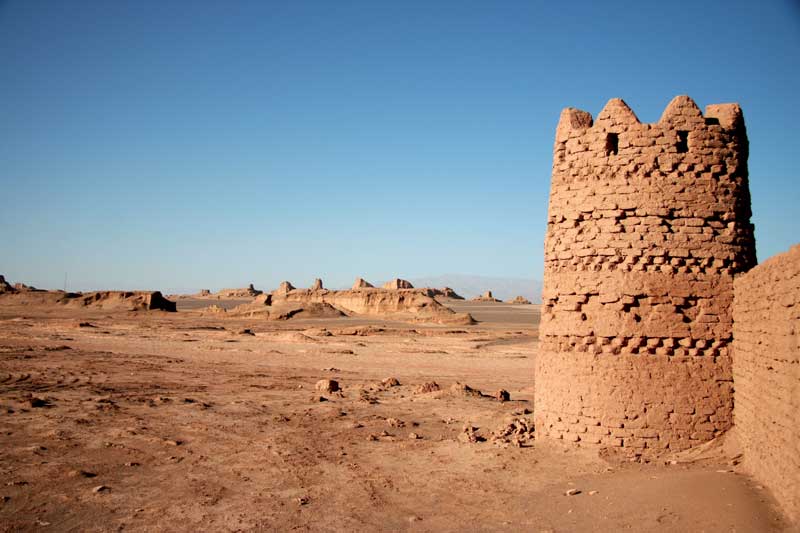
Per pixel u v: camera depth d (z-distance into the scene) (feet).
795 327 27.20
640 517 29.86
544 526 30.99
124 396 77.41
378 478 42.42
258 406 72.43
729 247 39.86
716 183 40.32
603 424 39.75
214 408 70.74
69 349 132.77
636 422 39.01
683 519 28.68
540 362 44.42
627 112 41.55
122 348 141.49
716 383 38.65
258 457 49.26
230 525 34.53
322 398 77.46
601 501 32.76
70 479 43.29
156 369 107.34
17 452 49.55
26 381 86.28
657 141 40.73
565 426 41.32
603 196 41.32
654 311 39.50
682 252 39.65
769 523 26.35
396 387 89.97
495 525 32.01
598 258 40.88
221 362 123.03
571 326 41.50
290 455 49.62
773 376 30.25
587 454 39.55
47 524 34.83
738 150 41.14
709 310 39.11
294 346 156.25
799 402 26.48
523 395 83.76
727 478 32.48
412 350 150.61
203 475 44.68
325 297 362.74
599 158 41.88
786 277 28.50
